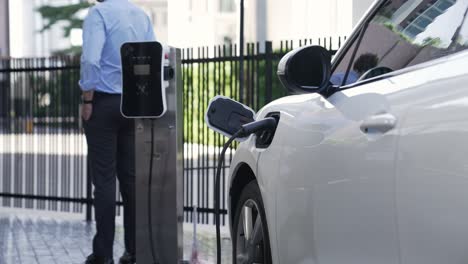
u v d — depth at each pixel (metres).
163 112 12.25
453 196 5.17
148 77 12.24
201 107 19.80
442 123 5.35
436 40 6.12
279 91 18.11
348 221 6.45
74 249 16.64
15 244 17.30
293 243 7.57
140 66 12.22
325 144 6.95
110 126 13.85
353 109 6.67
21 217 21.66
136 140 12.91
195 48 30.72
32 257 15.80
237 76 18.61
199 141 19.52
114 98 13.80
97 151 13.85
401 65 6.48
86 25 13.73
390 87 6.29
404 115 5.80
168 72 12.46
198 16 51.38
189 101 20.34
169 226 12.91
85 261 14.61
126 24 13.97
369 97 6.51
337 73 7.71
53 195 25.08
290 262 7.66
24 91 23.80
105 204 13.84
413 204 5.55
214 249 16.08
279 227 7.92
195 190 24.77
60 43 94.75
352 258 6.41
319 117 7.31
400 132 5.78
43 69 22.73
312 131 7.32
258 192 8.84
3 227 19.81
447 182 5.23
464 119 5.14
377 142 6.05
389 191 5.84
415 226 5.54
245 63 18.77
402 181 5.68
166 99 12.84
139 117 12.34
